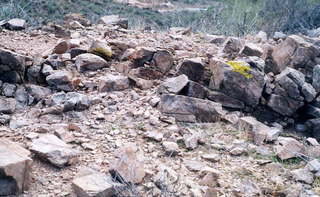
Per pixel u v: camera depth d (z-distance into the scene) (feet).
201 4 90.17
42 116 12.57
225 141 12.55
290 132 14.42
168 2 83.46
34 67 14.71
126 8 65.00
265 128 13.28
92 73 15.38
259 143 12.66
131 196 9.23
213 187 10.28
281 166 11.51
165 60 15.56
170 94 13.50
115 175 9.80
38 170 9.95
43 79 14.75
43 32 20.44
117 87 14.58
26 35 19.69
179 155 11.47
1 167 8.74
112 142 11.59
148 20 53.67
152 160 11.05
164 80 15.29
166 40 19.57
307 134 14.39
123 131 12.26
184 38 20.77
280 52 16.17
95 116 12.89
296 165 11.84
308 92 14.33
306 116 14.90
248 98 14.40
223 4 44.68
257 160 11.73
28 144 10.77
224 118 13.71
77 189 9.23
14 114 12.85
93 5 59.57
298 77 14.55
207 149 12.04
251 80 14.32
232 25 30.58
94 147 11.25
